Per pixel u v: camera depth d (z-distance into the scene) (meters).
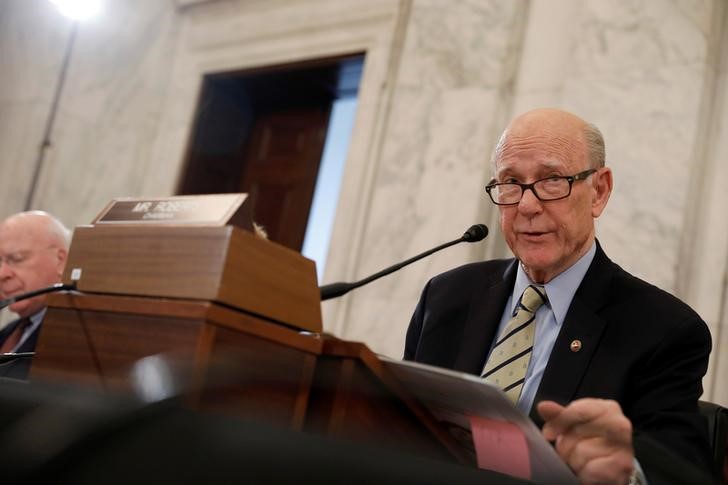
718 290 3.36
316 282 1.28
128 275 1.24
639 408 1.76
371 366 1.19
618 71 3.66
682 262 3.37
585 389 1.81
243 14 5.57
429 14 4.46
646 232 3.42
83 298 1.25
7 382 1.09
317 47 5.12
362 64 5.00
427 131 4.29
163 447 0.87
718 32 3.58
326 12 5.14
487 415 1.17
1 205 5.70
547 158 1.97
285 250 1.23
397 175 4.32
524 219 1.98
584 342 1.87
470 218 4.01
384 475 0.86
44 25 6.00
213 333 1.11
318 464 0.86
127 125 5.81
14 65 6.01
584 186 1.99
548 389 1.83
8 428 0.91
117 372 1.18
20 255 3.57
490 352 2.04
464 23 4.31
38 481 0.85
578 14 3.83
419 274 4.08
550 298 2.00
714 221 3.43
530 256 1.97
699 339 1.85
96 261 1.29
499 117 4.11
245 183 5.77
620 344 1.86
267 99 5.75
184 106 5.66
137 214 1.32
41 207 5.71
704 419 1.70
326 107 5.57
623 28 3.71
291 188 5.57
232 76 5.54
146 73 5.86
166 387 1.11
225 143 5.75
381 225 4.29
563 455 1.26
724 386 3.27
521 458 1.20
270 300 1.20
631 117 3.58
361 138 4.66
